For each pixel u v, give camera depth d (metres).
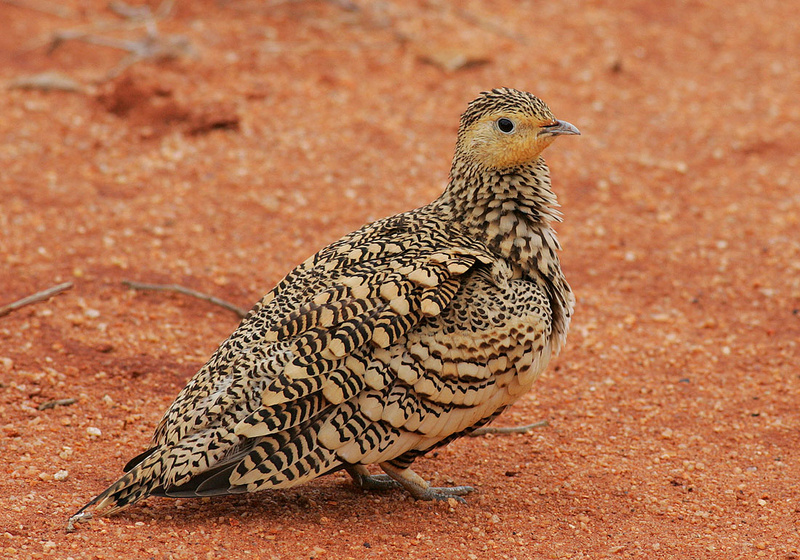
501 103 8.71
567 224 15.81
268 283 13.47
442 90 19.52
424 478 9.38
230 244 14.38
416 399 7.94
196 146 17.02
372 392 7.81
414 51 20.64
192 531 7.82
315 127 17.89
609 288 14.12
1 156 16.05
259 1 22.50
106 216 14.71
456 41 21.09
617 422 10.81
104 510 7.62
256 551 7.57
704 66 21.64
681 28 23.41
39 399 10.16
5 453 9.02
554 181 17.02
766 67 21.70
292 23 21.64
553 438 10.41
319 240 14.73
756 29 23.67
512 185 8.84
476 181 8.84
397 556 7.68
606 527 8.51
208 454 7.50
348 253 8.52
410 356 7.88
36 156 16.23
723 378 11.84
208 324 12.30
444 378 7.98
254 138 17.38
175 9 21.97
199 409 7.71
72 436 9.52
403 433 7.98
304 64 19.94
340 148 17.34
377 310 7.88
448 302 8.02
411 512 8.55
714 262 14.81
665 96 20.14
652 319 13.30
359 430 7.77
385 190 16.28
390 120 18.36
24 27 20.64
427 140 17.86
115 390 10.58
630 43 22.27
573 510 8.82
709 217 16.11
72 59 19.67
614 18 23.39
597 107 19.42
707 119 19.25
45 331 11.55
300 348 7.75
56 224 14.27
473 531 8.25
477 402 8.21
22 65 19.30
